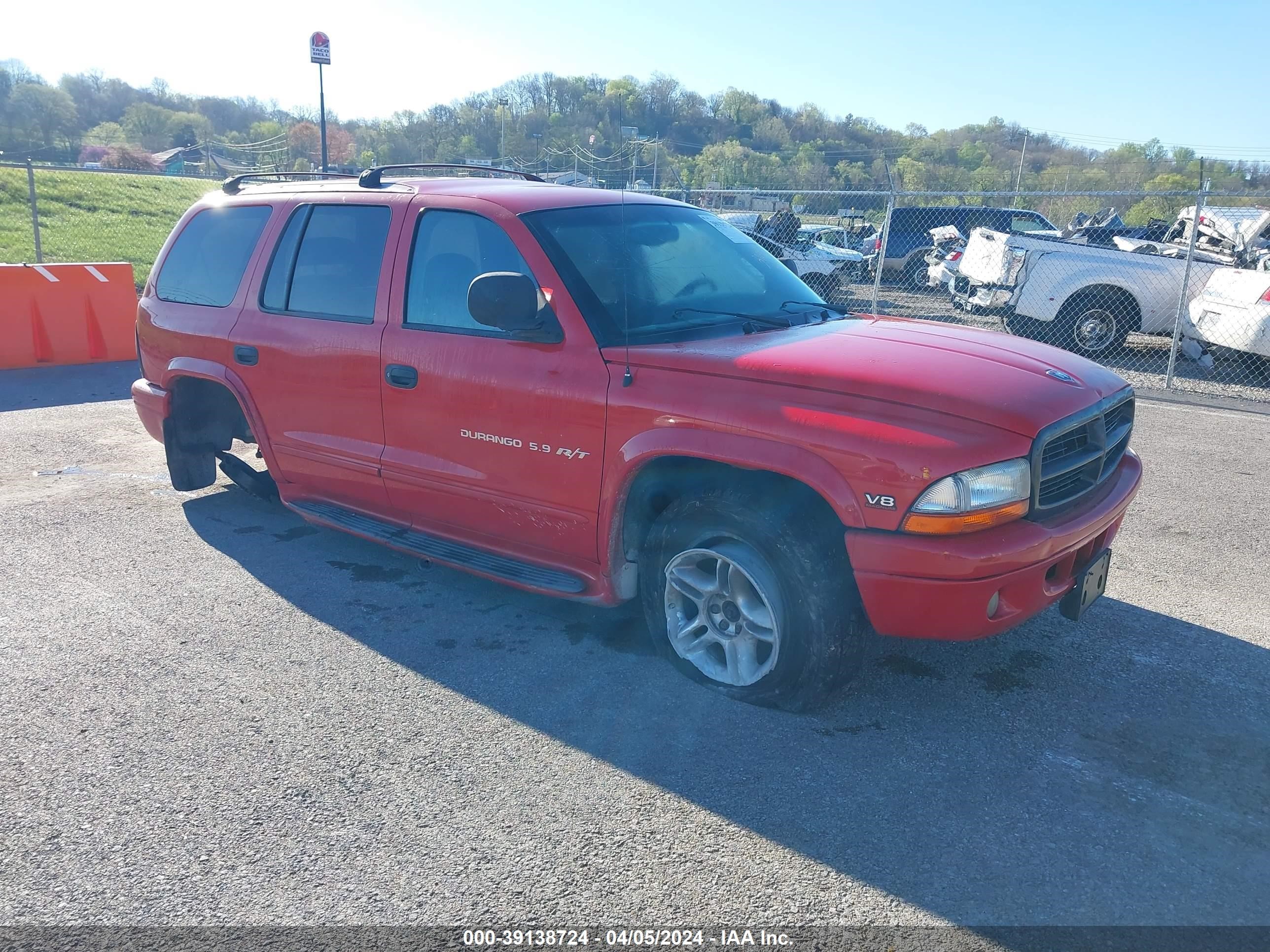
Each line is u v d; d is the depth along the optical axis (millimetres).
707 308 3963
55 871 2613
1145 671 3781
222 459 5863
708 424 3270
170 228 26641
